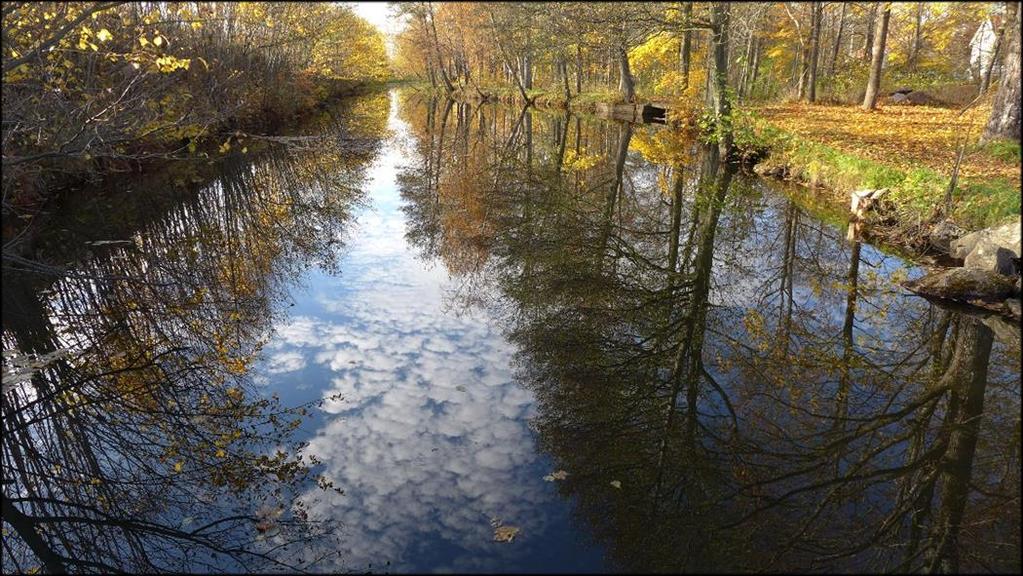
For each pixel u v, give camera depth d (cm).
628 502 420
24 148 902
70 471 467
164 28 1097
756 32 2203
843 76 2578
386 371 609
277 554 374
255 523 403
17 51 729
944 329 682
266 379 593
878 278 843
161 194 1323
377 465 458
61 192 1183
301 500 421
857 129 1627
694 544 382
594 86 3312
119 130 895
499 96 4031
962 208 889
